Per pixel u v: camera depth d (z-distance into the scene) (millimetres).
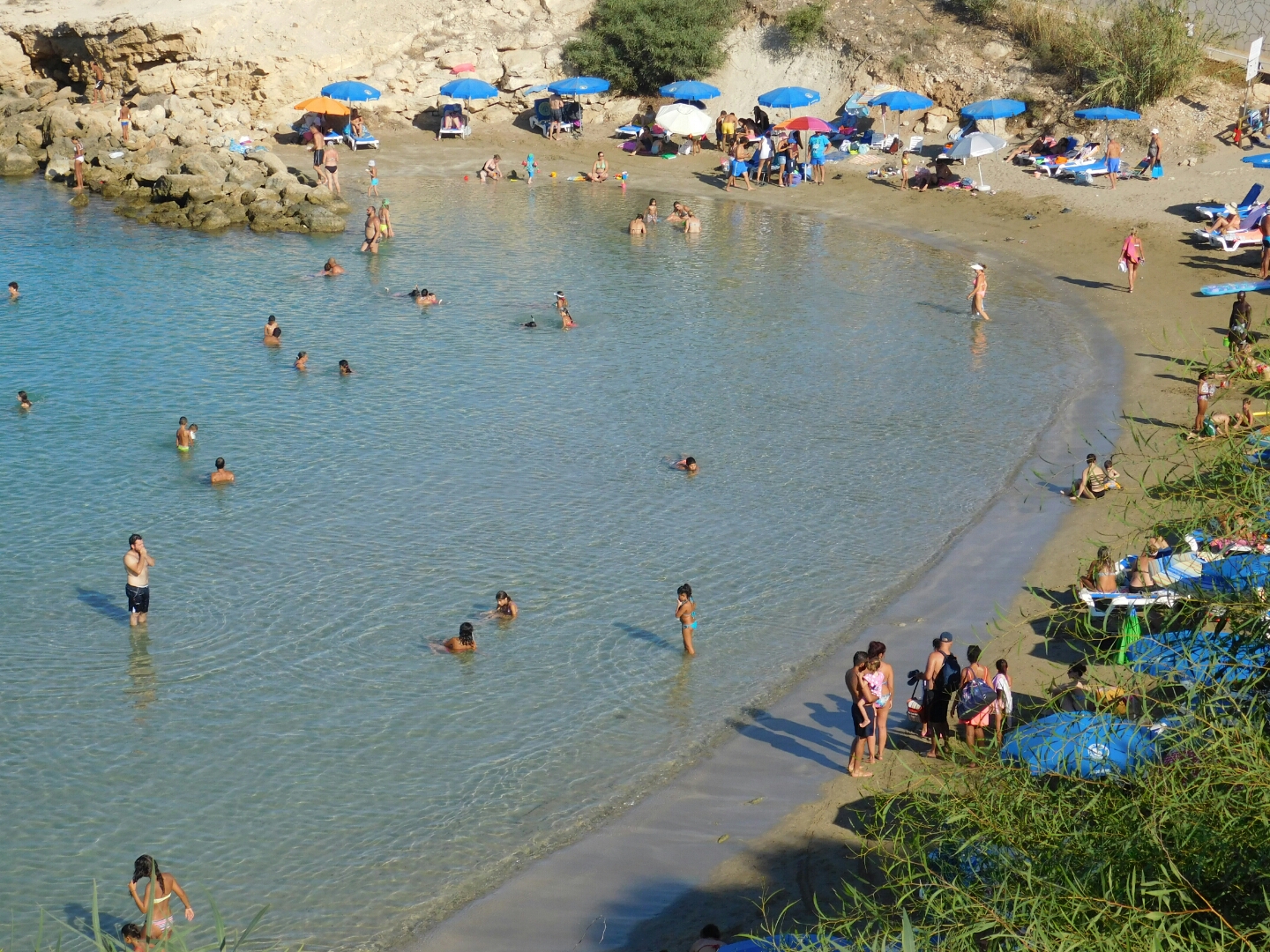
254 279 42781
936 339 36656
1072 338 36312
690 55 62438
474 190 56469
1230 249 41812
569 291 41781
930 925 7973
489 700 19109
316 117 61562
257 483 26750
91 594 22078
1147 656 8508
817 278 43312
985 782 8633
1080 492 25562
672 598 22234
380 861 15656
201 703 18875
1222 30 53219
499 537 24406
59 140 58031
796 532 24734
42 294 40344
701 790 17031
